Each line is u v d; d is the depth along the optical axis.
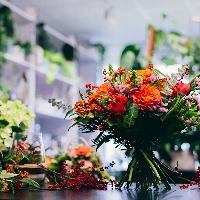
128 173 1.68
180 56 5.39
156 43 5.12
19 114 1.96
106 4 5.09
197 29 5.95
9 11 4.40
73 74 5.49
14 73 4.62
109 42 6.66
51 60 4.98
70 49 5.57
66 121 5.30
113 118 1.61
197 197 1.43
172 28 5.91
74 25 5.90
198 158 3.78
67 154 2.12
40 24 4.98
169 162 3.60
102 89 1.60
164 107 1.60
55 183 1.78
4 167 1.80
